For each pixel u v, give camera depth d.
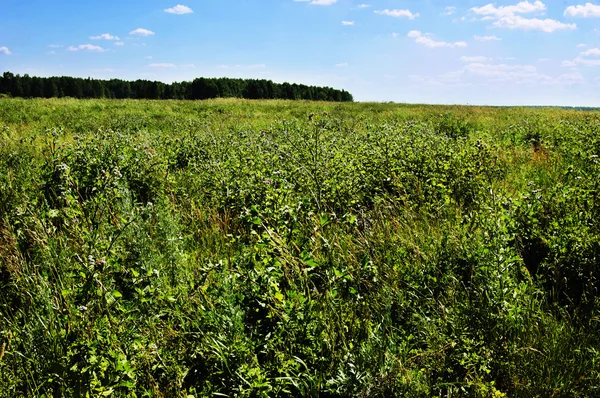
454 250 3.96
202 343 2.94
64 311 3.12
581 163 7.54
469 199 5.98
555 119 17.67
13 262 4.20
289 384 2.77
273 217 4.04
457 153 7.19
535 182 6.91
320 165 5.89
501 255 3.43
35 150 8.41
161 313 3.23
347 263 3.94
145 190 6.42
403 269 3.98
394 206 5.50
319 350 2.91
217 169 6.64
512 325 3.12
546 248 4.23
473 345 2.97
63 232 4.55
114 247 3.93
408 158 6.80
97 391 2.52
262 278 3.25
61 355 2.81
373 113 24.58
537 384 2.77
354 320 3.25
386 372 2.62
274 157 6.55
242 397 2.55
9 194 5.82
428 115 21.98
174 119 18.67
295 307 3.03
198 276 3.73
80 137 7.99
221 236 4.90
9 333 3.20
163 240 4.23
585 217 4.29
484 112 24.81
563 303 3.66
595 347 3.02
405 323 3.39
